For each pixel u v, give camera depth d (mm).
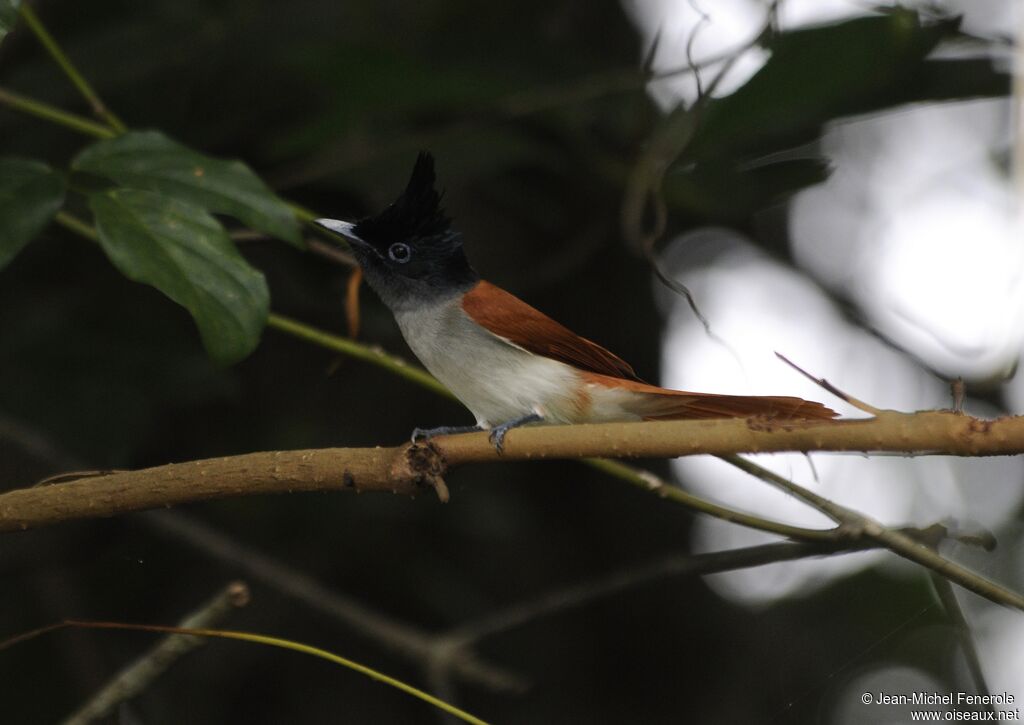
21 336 9914
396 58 9711
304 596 9383
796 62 8305
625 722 11133
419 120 10680
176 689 10109
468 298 7777
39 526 5746
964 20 8680
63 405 9711
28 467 9641
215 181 6801
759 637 11008
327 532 10648
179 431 10766
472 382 7660
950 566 6473
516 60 10195
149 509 5703
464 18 11172
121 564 10469
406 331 7996
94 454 9680
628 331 11812
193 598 10570
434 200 8102
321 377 10992
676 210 11305
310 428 10852
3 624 10203
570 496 11664
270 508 10719
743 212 10578
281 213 6840
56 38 10734
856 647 9930
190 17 10508
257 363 11000
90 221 9070
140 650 10359
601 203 11031
